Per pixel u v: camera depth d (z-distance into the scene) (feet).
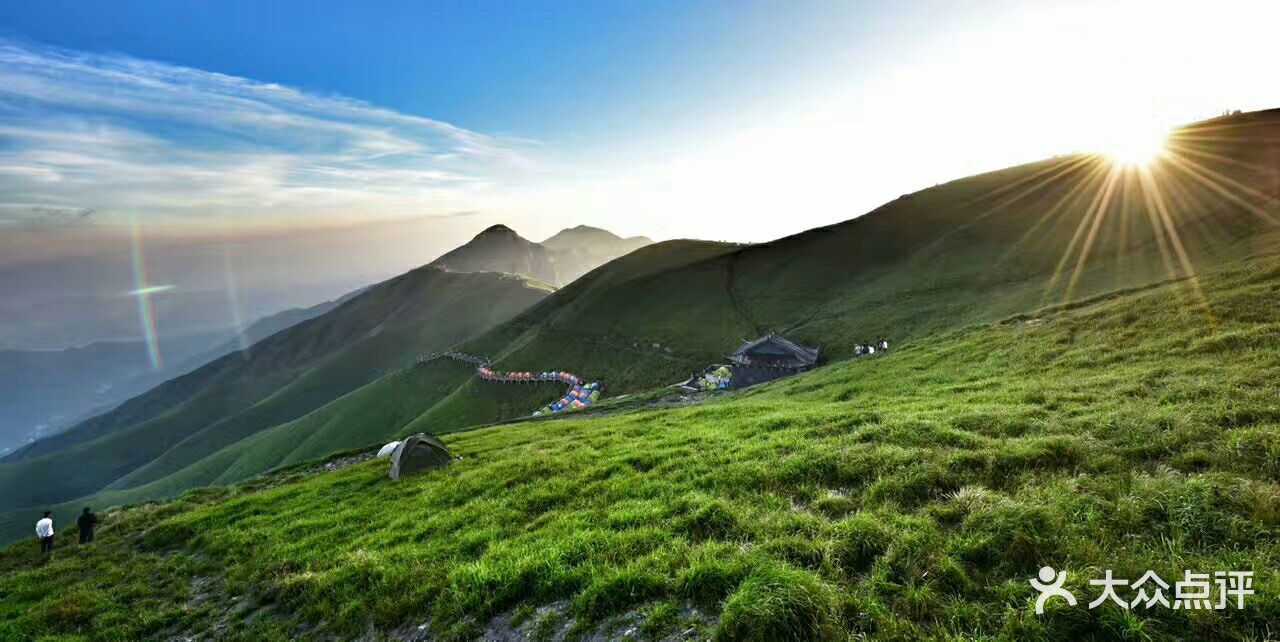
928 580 28.81
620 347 460.14
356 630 40.37
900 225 494.18
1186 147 372.79
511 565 39.19
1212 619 22.62
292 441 544.62
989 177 526.57
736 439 69.26
